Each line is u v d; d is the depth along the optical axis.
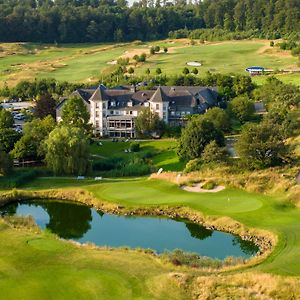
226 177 99.06
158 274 58.09
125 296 52.94
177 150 122.56
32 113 177.75
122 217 86.75
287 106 159.00
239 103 160.75
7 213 90.44
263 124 110.56
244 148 104.25
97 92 158.38
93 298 52.56
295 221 77.00
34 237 70.62
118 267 60.09
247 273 57.12
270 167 102.81
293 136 128.00
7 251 64.94
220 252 70.62
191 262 63.66
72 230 81.69
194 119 128.25
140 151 136.12
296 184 90.81
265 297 52.38
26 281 56.41
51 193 99.12
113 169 119.69
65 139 112.38
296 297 52.16
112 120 156.38
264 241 72.12
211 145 110.56
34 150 121.19
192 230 79.75
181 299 52.66
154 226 81.94
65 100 166.00
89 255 64.12
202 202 88.00
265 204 84.25
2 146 124.75
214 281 55.28
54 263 61.25
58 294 53.44
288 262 60.53
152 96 159.38
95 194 96.75
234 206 84.94
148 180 103.50
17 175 108.88
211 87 194.25
